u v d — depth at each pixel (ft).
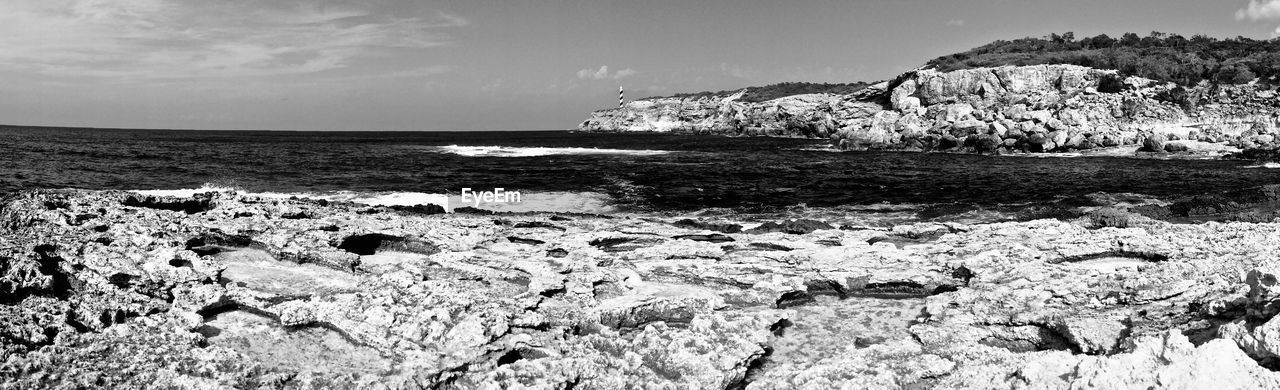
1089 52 302.04
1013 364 29.68
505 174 137.28
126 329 33.04
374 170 143.43
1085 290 38.78
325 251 47.70
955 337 34.19
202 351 31.24
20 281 36.68
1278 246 46.21
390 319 34.99
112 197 63.00
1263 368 23.07
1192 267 41.27
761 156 202.39
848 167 157.58
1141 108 236.02
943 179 127.95
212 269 42.93
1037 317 35.22
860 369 30.48
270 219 57.36
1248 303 29.86
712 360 31.91
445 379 29.84
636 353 32.50
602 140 371.76
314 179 123.03
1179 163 163.63
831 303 42.27
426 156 196.65
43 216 52.95
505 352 32.42
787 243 53.83
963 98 280.92
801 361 34.12
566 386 29.37
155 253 44.14
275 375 29.43
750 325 36.32
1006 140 208.95
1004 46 375.04
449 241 52.37
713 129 448.24
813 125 350.02
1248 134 194.39
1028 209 83.10
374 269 46.09
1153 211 71.51
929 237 57.77
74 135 361.71
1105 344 31.50
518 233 56.95
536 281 41.93
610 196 101.50
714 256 50.08
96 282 38.63
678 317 38.78
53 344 31.14
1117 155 188.85
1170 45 332.80
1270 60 256.73
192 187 108.37
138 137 361.71
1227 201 72.49
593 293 41.16
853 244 54.03
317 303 36.70
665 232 58.85
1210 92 238.27
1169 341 24.84
